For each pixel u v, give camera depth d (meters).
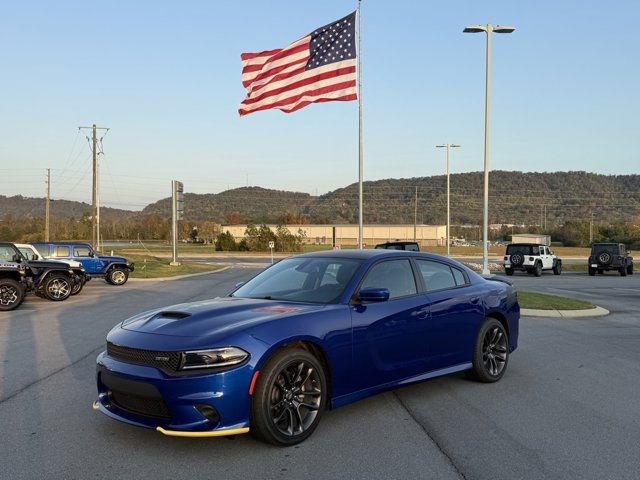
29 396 6.19
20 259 15.10
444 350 6.15
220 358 4.29
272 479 3.98
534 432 5.02
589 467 4.22
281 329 4.63
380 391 5.45
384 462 4.30
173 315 4.97
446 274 6.54
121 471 4.12
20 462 4.29
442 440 4.79
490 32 20.72
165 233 139.50
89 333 10.79
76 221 115.50
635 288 23.53
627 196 199.12
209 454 4.45
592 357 8.51
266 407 4.43
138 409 4.53
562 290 22.31
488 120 21.08
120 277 25.61
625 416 5.51
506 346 7.02
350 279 5.49
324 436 4.87
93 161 52.97
